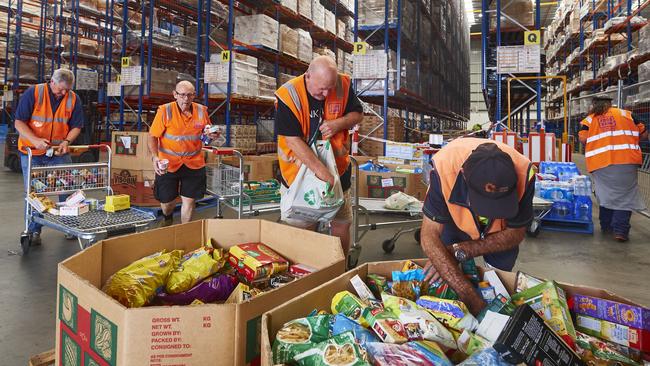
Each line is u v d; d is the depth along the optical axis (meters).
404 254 4.30
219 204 4.90
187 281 1.73
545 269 3.93
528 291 1.43
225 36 9.94
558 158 6.77
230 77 7.75
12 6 14.23
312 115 2.48
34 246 4.23
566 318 1.29
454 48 19.42
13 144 9.88
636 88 7.69
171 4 9.22
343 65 12.17
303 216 2.56
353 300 1.34
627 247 4.68
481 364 1.02
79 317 1.30
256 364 1.26
